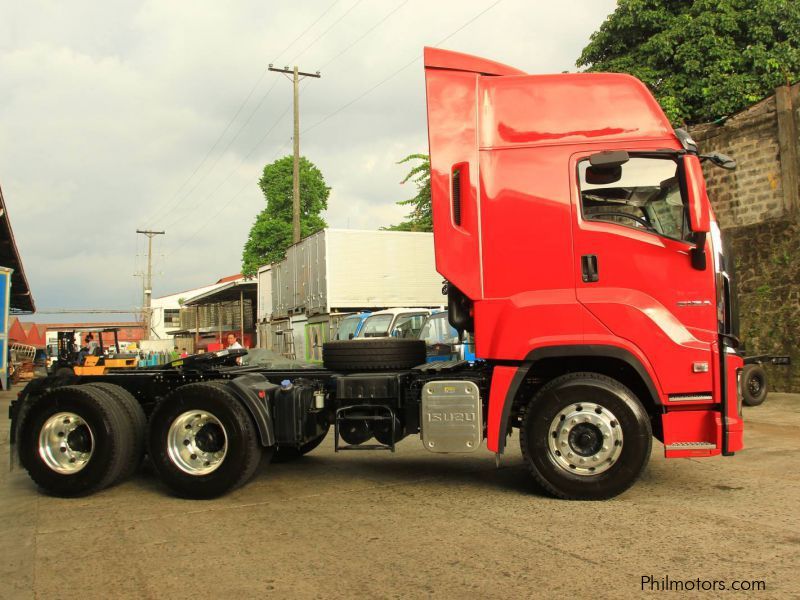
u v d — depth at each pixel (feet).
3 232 61.67
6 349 62.28
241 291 113.39
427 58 19.51
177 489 19.35
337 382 20.20
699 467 21.85
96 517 17.79
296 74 95.35
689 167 17.30
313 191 153.69
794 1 51.13
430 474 22.13
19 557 14.49
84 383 22.09
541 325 17.92
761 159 43.86
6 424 39.86
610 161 17.93
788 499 17.57
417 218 94.38
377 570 12.96
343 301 72.23
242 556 14.08
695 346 17.29
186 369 22.27
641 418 17.24
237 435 19.02
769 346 42.96
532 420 17.95
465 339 23.45
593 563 12.96
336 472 22.97
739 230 44.83
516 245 18.39
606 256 17.92
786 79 49.80
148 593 12.21
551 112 18.81
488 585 12.01
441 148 19.06
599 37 58.44
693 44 53.36
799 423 31.12
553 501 17.80
